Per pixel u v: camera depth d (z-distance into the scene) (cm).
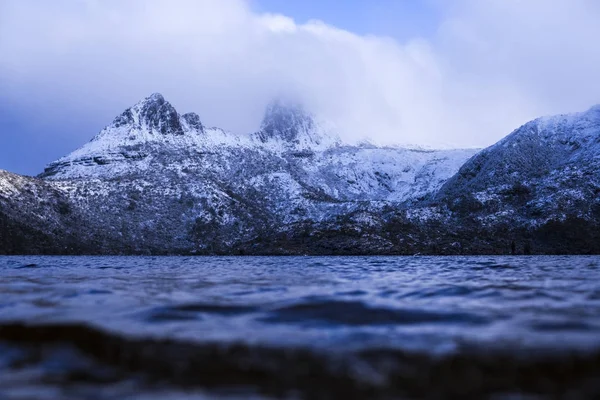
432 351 1459
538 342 1557
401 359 1378
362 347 1515
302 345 1550
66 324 1917
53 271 6831
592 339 1596
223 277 5288
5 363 1375
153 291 3472
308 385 1182
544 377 1220
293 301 2700
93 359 1412
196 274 5978
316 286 3812
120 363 1369
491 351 1447
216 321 2028
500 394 1113
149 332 1772
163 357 1422
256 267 8212
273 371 1283
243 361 1369
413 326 1875
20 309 2447
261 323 1967
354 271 6378
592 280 4284
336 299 2784
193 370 1302
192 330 1819
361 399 1089
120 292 3403
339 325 1912
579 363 1322
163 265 9462
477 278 4678
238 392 1134
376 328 1842
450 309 2327
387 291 3284
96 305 2602
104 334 1723
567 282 4047
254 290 3509
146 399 1092
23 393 1133
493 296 2914
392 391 1137
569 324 1883
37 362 1385
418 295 2995
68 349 1522
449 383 1184
